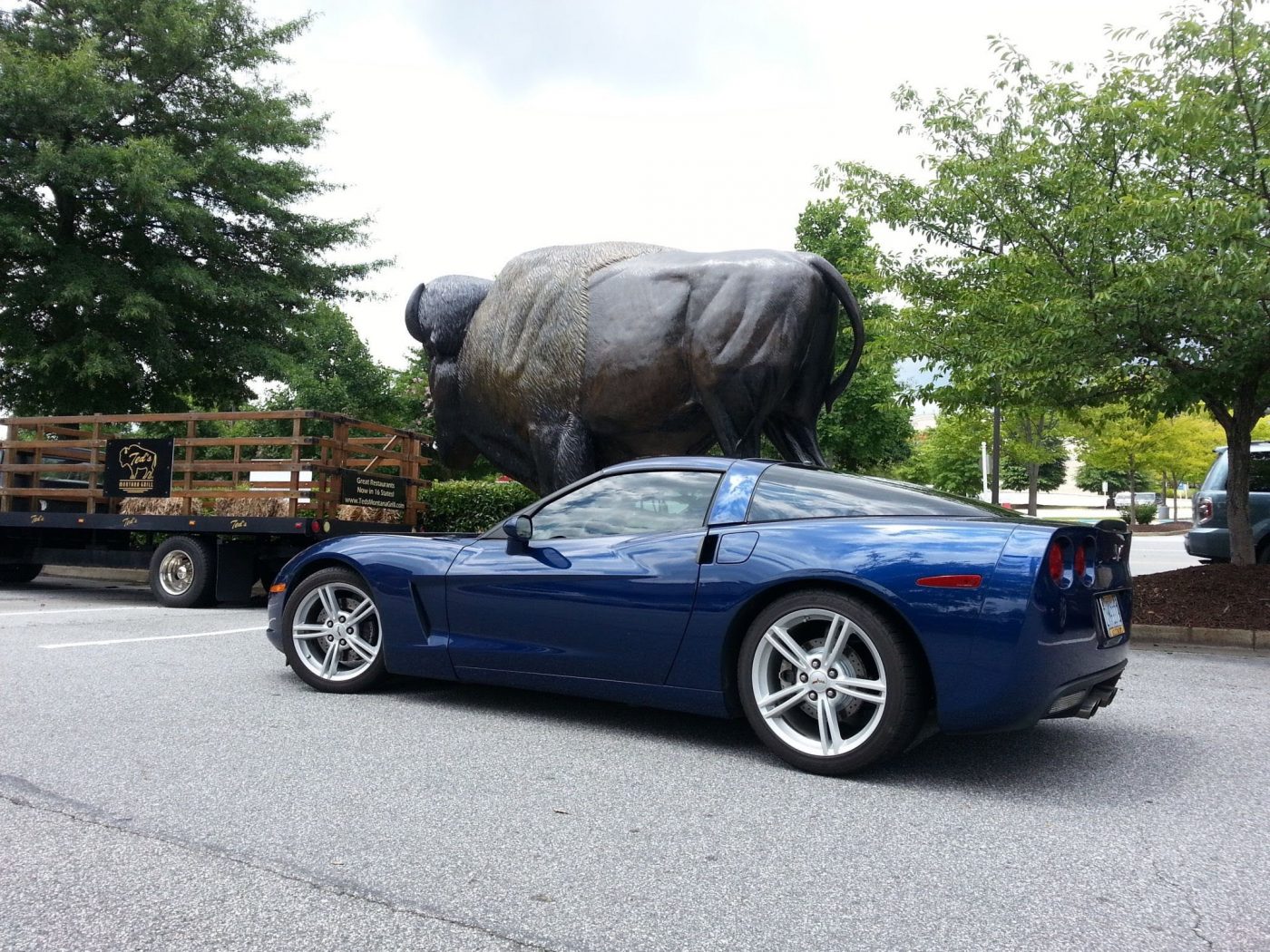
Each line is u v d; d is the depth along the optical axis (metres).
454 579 4.66
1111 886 2.62
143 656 6.31
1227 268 7.14
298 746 3.98
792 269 7.11
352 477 9.98
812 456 7.77
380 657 4.96
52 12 16.55
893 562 3.55
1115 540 4.06
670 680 4.04
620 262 7.76
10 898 2.46
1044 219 8.99
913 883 2.62
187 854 2.77
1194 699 5.48
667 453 7.80
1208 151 7.89
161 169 15.01
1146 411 9.40
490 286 8.80
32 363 15.20
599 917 2.38
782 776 3.67
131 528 10.09
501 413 8.27
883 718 3.53
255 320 17.59
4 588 12.34
